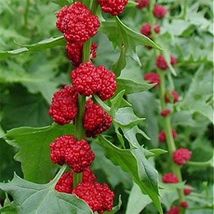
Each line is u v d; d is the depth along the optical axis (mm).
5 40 341
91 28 189
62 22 191
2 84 358
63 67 381
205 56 349
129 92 202
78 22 188
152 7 337
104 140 197
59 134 207
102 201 193
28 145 209
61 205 184
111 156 204
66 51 199
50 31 366
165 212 371
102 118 194
